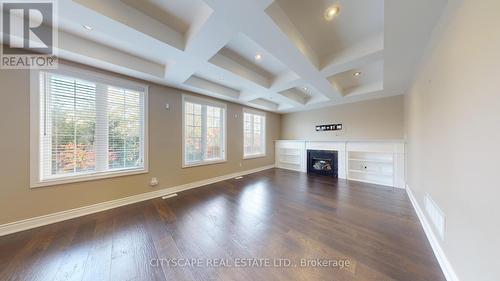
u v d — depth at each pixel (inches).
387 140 163.9
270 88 145.6
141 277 57.7
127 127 122.5
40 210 90.5
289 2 67.3
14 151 84.2
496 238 36.3
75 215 100.3
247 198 132.0
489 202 38.5
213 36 77.0
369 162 186.1
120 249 71.7
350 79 149.7
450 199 57.5
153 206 116.6
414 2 57.1
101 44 96.0
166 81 131.5
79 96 102.2
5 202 82.2
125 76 118.7
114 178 115.3
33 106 88.1
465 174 48.4
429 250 70.8
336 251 70.3
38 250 70.7
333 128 216.8
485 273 39.8
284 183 174.7
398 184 159.6
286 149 261.4
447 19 58.7
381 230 86.0
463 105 49.3
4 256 67.2
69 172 100.0
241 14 63.3
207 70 112.4
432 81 75.8
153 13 74.0
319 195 138.3
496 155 36.1
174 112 148.1
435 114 72.3
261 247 73.0
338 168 200.1
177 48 85.2
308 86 171.6
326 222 94.1
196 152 168.2
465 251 48.1
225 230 86.4
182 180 153.7
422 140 93.8
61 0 56.9
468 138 46.9
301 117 250.8
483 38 39.9
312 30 83.8
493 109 37.0
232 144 201.6
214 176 181.2
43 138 92.1
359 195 138.1
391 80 128.9
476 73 42.9
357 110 198.1
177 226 90.2
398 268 61.0
